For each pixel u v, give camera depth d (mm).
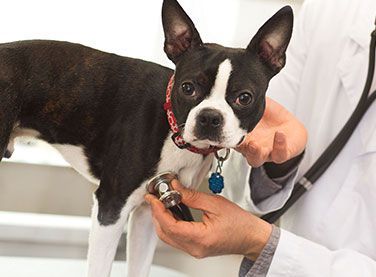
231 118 1005
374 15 1404
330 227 1321
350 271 1151
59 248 2094
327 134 1386
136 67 1154
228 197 1409
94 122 1147
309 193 1372
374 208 1280
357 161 1330
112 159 1121
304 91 1458
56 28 1959
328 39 1444
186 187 1130
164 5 1076
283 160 1078
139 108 1108
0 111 1107
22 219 2084
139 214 1209
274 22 1046
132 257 1234
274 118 1225
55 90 1149
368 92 1302
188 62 1034
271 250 1149
